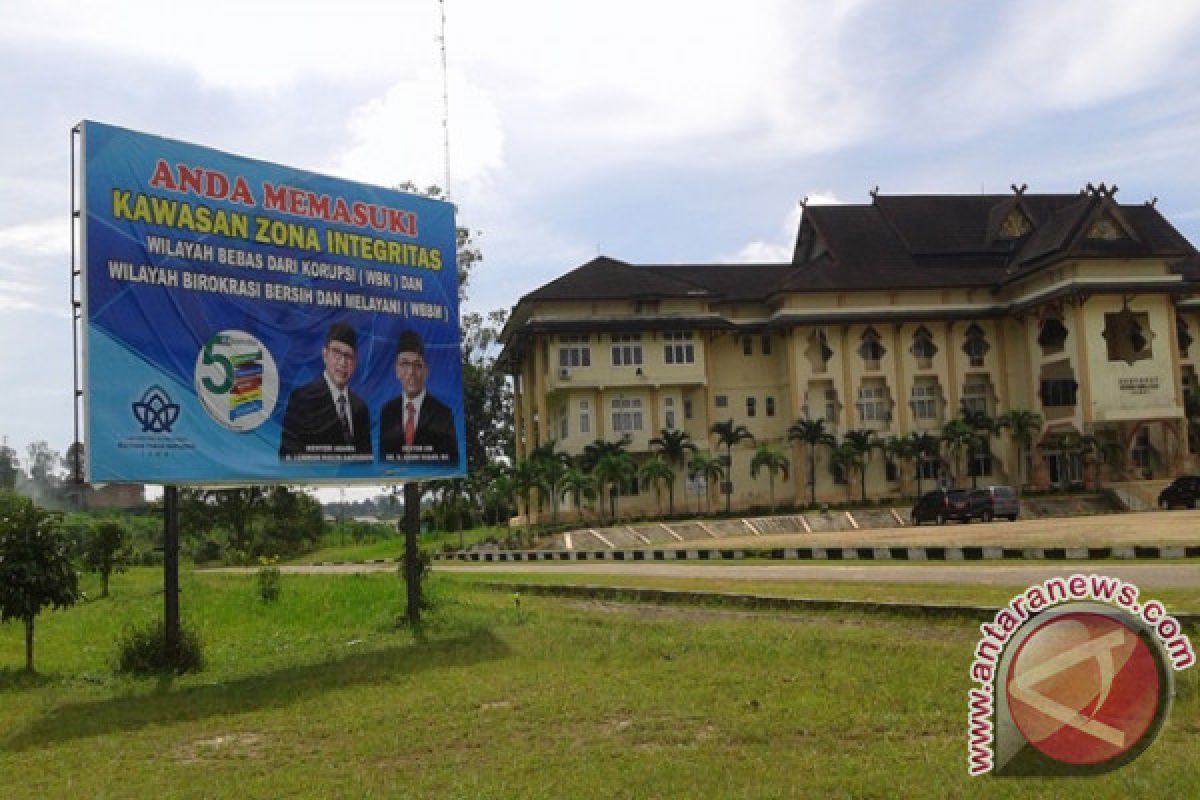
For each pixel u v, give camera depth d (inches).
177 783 327.6
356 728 394.0
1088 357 2448.3
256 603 1009.5
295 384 615.5
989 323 2694.4
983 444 2568.9
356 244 663.8
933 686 393.7
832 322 2556.6
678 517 2285.9
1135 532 1168.8
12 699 515.2
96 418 515.8
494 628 668.7
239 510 3014.3
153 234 550.6
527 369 2628.0
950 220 2849.4
